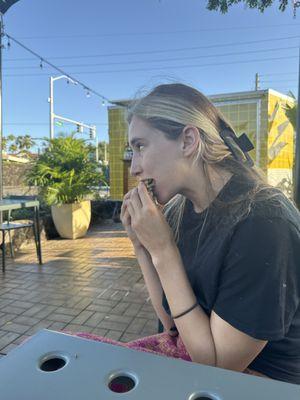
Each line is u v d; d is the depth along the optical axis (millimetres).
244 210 888
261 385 638
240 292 843
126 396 604
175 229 1099
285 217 874
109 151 10367
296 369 929
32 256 5395
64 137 7289
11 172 10320
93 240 6727
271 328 816
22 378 649
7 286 3971
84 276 4348
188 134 951
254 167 1039
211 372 676
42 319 3096
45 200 6730
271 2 2818
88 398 595
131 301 3512
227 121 1060
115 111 10141
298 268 858
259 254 829
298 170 2393
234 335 836
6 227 4590
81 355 727
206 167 986
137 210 973
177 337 1223
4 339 2723
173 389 623
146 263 1265
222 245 895
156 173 971
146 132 964
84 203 7027
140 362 706
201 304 970
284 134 9641
